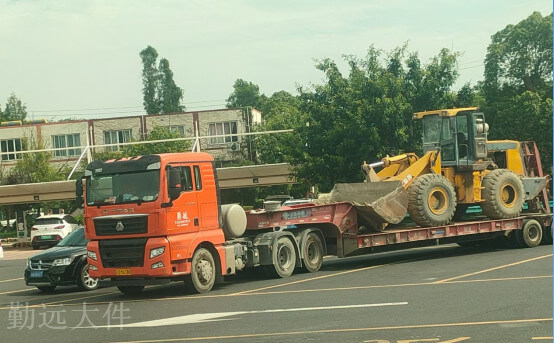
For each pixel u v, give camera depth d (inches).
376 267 719.1
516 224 831.7
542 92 2076.8
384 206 737.0
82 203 613.9
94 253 601.0
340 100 1266.0
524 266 640.4
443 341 337.7
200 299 552.7
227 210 650.2
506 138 1806.1
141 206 579.2
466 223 790.5
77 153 2516.0
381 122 1205.7
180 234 586.2
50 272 679.7
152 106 3705.7
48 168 2090.3
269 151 2292.1
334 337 358.3
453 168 806.5
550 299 448.8
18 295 683.4
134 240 584.4
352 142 1198.3
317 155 1261.1
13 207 2023.9
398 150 1226.0
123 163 596.1
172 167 582.9
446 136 803.4
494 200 812.6
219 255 621.6
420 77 1275.8
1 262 1258.0
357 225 746.2
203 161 618.5
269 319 426.3
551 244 868.6
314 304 480.4
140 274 579.8
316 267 716.7
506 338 339.3
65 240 724.7
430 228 765.9
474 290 505.7
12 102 4252.0
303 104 1302.9
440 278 588.1
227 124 2452.0
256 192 2135.8
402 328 374.6
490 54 2222.0
